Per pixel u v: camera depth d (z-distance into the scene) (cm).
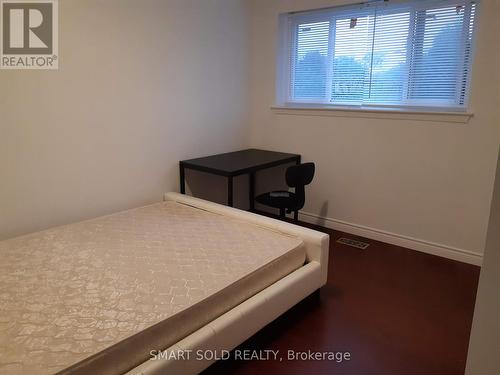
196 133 347
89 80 264
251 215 268
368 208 343
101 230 250
